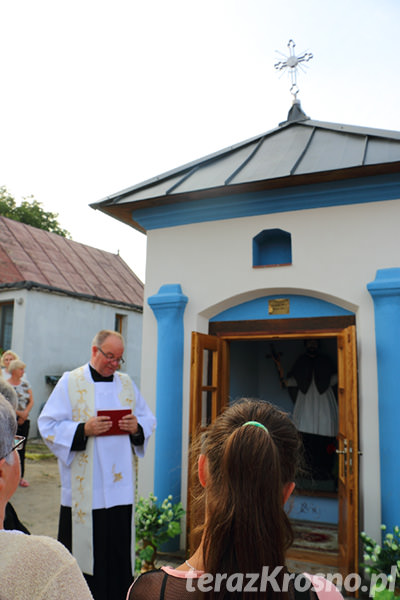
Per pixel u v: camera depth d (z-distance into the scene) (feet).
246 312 18.60
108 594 12.16
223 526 3.50
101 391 13.12
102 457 12.39
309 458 23.04
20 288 42.47
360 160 15.61
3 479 4.38
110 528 12.35
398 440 14.89
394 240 16.02
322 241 16.92
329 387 23.50
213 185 17.21
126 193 19.49
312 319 17.56
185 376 18.39
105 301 49.75
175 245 19.22
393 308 15.46
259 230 17.89
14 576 3.61
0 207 79.87
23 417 23.99
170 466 17.78
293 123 22.13
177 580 3.59
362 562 15.12
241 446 3.59
